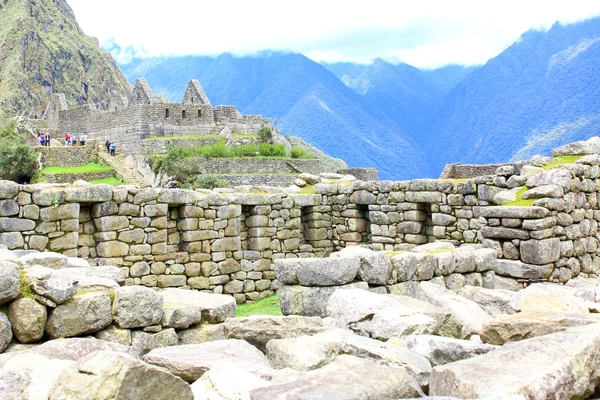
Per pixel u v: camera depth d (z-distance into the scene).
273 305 18.31
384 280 12.91
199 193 19.08
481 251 15.42
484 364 6.67
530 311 9.62
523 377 6.19
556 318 8.84
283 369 7.64
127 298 9.70
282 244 20.97
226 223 19.11
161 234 17.47
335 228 23.58
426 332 9.80
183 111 89.88
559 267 16.11
